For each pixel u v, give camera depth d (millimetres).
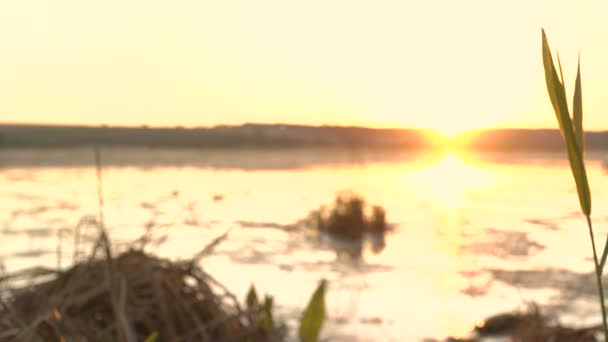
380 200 14406
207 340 1291
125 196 14289
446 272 6742
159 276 1341
